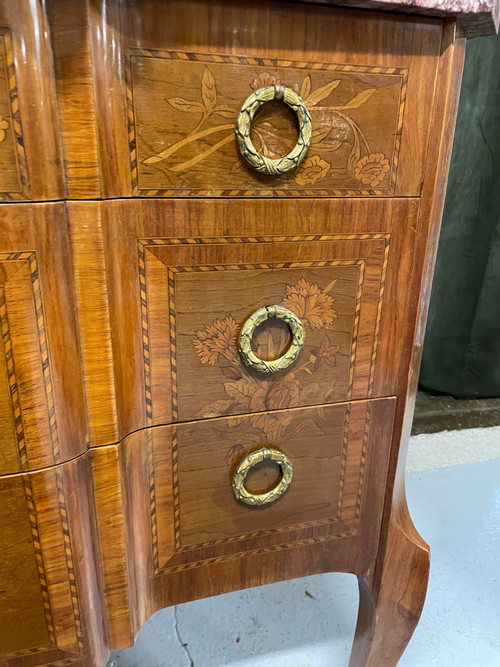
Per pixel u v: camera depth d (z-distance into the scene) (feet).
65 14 1.41
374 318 2.04
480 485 4.35
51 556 1.84
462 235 4.52
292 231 1.84
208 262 1.80
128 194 1.66
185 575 2.21
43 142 1.47
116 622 2.08
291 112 1.70
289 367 2.01
